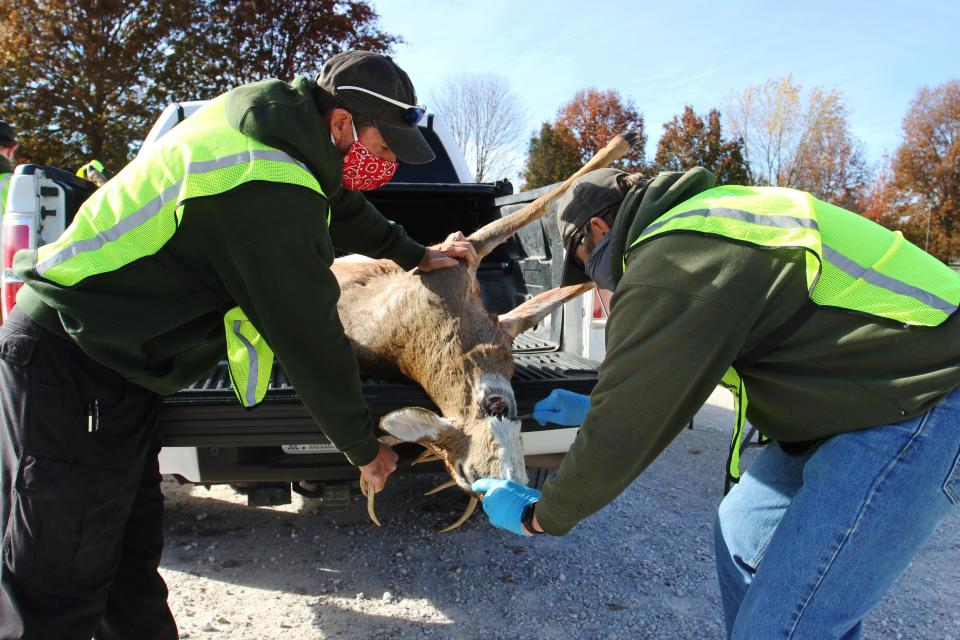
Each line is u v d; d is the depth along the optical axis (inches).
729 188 76.7
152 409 88.9
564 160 1446.9
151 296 78.8
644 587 128.6
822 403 69.7
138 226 76.6
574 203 85.3
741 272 66.3
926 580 133.5
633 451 69.1
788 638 69.1
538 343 165.5
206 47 664.4
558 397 108.0
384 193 176.6
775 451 86.8
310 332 77.9
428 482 179.0
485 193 182.1
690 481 185.0
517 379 127.6
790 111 1496.1
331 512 160.2
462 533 149.8
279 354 78.8
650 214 75.3
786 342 69.4
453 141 239.3
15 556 78.2
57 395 78.0
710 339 65.4
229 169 74.6
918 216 1434.5
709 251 67.2
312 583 127.6
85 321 75.9
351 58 83.6
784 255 67.6
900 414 67.1
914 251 75.0
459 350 120.4
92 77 616.4
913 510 67.2
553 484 76.5
